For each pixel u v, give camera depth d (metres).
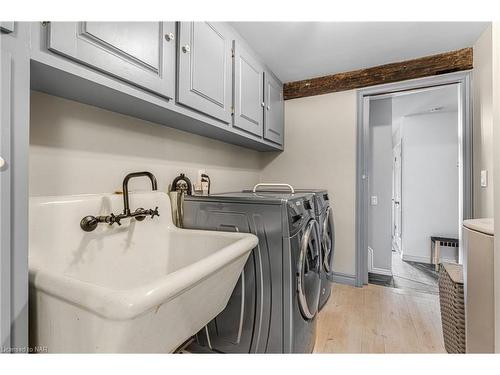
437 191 3.65
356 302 2.12
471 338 1.03
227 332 1.28
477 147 1.92
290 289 1.17
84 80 0.83
